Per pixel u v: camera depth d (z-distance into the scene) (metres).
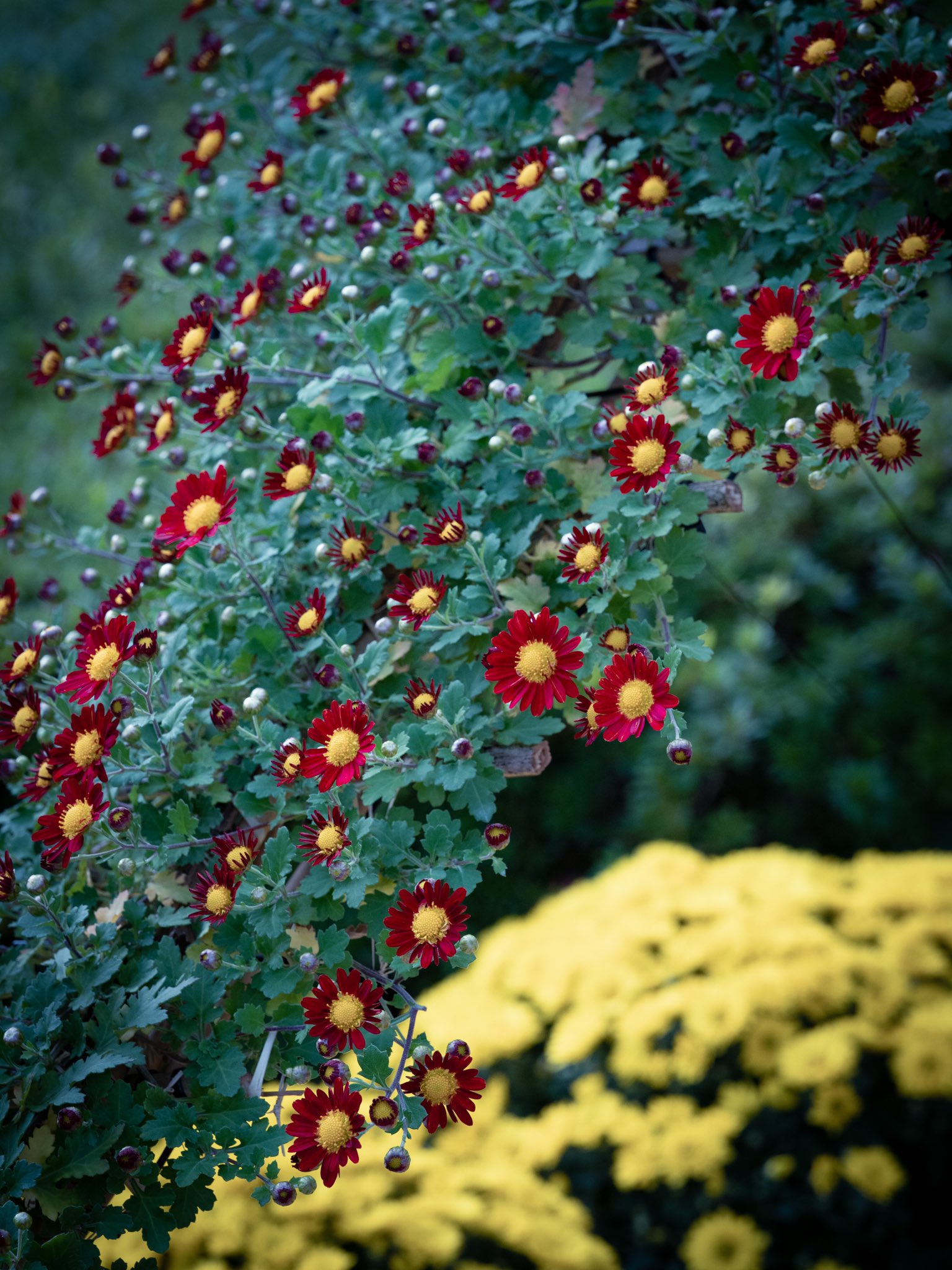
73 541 1.22
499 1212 1.44
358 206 1.21
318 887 1.02
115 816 1.05
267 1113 1.02
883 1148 1.54
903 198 1.14
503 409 1.11
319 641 1.09
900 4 1.11
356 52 1.41
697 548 1.06
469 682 1.07
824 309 1.12
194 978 1.04
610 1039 1.78
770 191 1.17
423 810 1.23
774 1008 1.51
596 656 1.05
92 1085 1.03
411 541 1.09
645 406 1.05
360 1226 1.38
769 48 1.22
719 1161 1.45
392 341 1.15
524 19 1.26
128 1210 1.01
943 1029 1.48
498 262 1.16
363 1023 1.00
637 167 1.15
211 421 1.12
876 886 1.65
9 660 1.12
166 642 1.11
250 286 1.18
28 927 1.05
